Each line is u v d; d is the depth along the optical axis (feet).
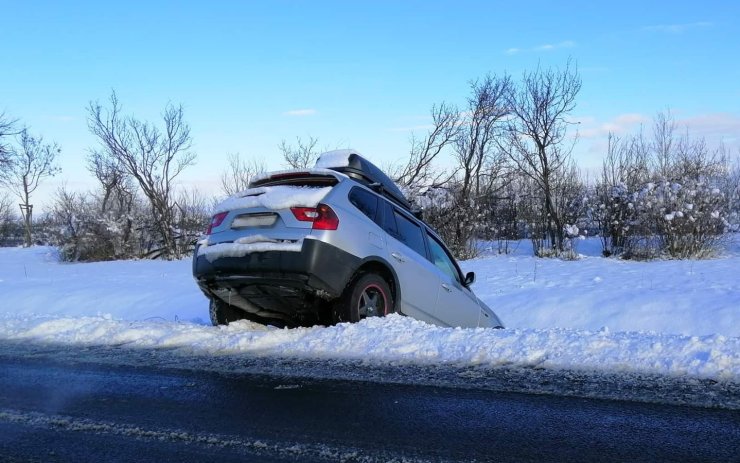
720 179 68.33
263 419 12.34
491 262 59.98
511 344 16.99
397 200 24.56
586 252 66.74
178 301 40.73
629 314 32.94
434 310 24.17
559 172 71.05
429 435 11.15
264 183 22.68
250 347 18.92
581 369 15.06
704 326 30.27
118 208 86.63
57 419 12.72
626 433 10.98
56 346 20.88
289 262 19.40
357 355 17.35
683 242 58.59
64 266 71.00
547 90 69.31
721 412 11.89
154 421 12.44
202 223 82.84
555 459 9.92
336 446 10.72
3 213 137.90
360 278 20.59
